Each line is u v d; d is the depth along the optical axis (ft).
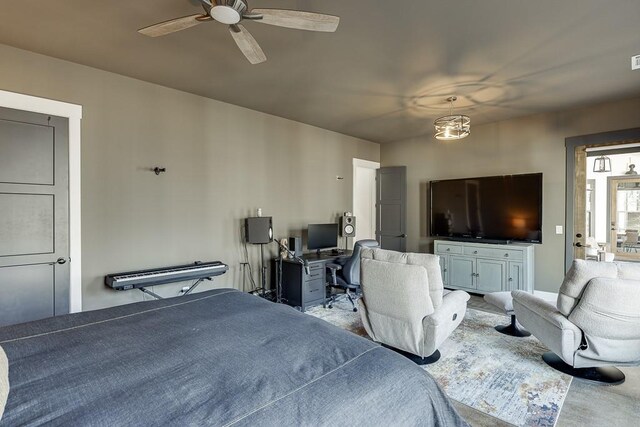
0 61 8.90
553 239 15.05
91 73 10.34
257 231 13.62
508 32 8.23
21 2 7.06
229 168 13.80
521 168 15.92
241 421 3.05
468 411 6.84
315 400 3.42
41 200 9.43
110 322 5.55
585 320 7.52
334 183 18.61
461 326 11.71
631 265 7.36
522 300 9.43
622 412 6.79
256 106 14.14
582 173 14.30
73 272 9.91
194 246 12.69
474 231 16.93
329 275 14.38
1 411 2.94
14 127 9.05
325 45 8.93
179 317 5.80
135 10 7.41
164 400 3.35
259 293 14.75
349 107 14.20
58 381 3.70
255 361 4.19
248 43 7.06
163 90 11.88
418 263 8.50
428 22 7.82
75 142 10.01
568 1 6.98
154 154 11.64
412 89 12.10
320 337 4.95
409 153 20.16
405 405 3.81
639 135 12.87
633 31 8.16
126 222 11.00
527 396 7.36
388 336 9.05
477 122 16.74
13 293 8.98
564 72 10.60
